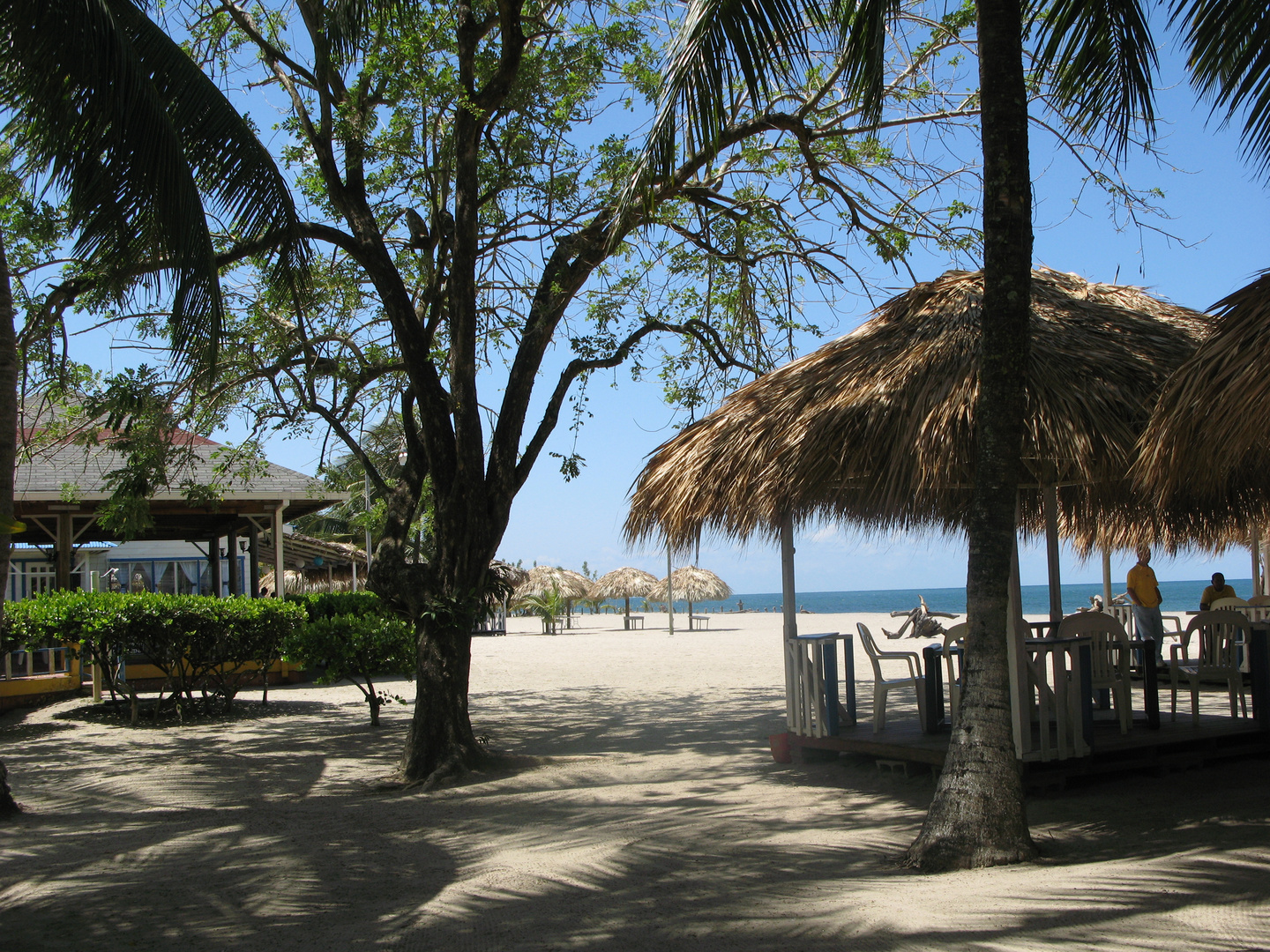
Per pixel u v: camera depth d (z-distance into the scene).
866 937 3.76
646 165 6.58
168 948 4.06
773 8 6.27
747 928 3.99
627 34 10.02
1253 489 8.21
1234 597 13.84
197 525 22.02
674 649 24.88
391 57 9.37
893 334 7.39
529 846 5.79
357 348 11.23
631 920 4.19
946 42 9.43
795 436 6.89
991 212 5.55
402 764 9.00
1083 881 4.43
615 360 10.44
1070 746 7.04
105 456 16.72
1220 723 8.12
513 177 10.26
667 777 8.28
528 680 17.92
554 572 39.97
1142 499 8.25
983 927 3.77
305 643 12.23
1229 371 5.24
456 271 9.41
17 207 8.92
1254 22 6.44
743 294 11.16
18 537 20.03
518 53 9.23
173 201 7.08
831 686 8.16
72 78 6.71
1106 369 6.41
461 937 4.07
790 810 6.67
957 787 5.18
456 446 9.40
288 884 5.04
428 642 9.09
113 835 6.36
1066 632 7.47
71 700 14.64
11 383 6.61
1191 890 4.17
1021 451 5.95
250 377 10.70
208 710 13.43
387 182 10.16
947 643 7.85
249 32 9.63
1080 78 7.62
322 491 17.52
